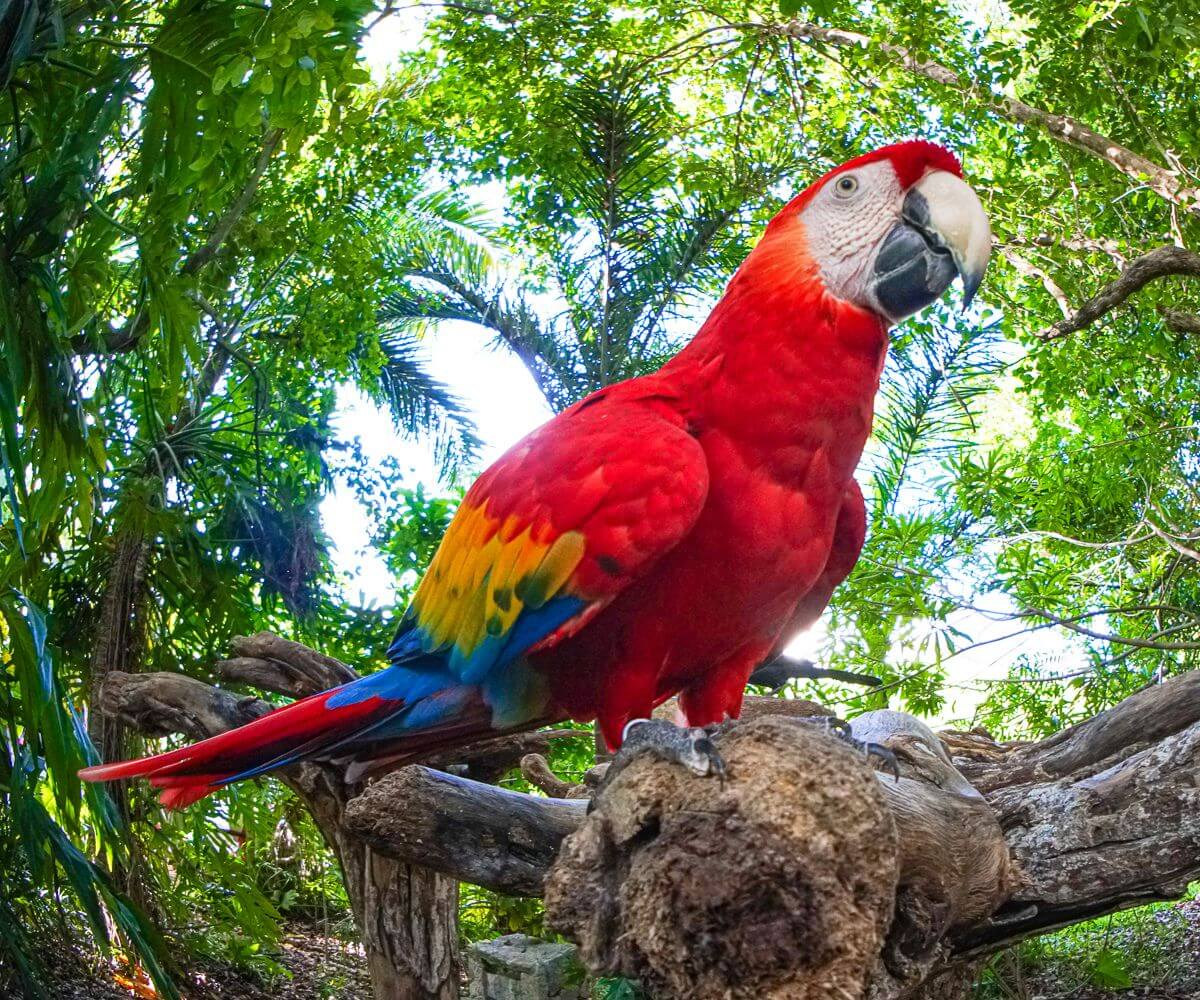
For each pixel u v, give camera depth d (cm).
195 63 460
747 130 936
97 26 485
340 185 905
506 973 625
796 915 153
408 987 507
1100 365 845
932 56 889
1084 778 251
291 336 878
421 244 966
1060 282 916
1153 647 623
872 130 970
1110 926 760
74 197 466
